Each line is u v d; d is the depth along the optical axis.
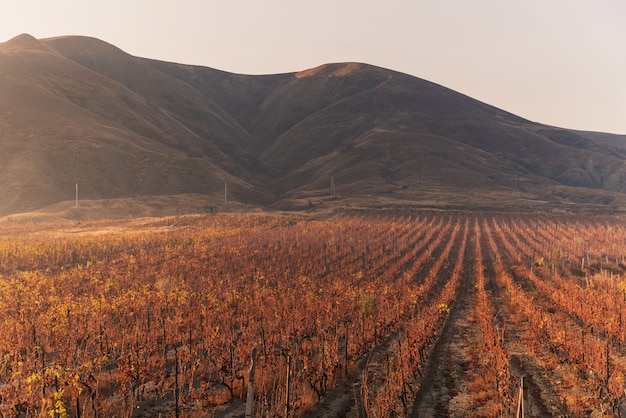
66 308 28.22
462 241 89.50
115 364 21.56
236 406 17.66
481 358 24.94
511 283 49.81
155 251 61.44
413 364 22.09
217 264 52.62
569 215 133.25
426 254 70.12
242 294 38.12
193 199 142.38
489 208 140.88
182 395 18.56
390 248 75.50
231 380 18.89
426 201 152.50
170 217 103.31
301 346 23.83
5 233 79.12
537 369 23.17
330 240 75.62
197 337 26.41
